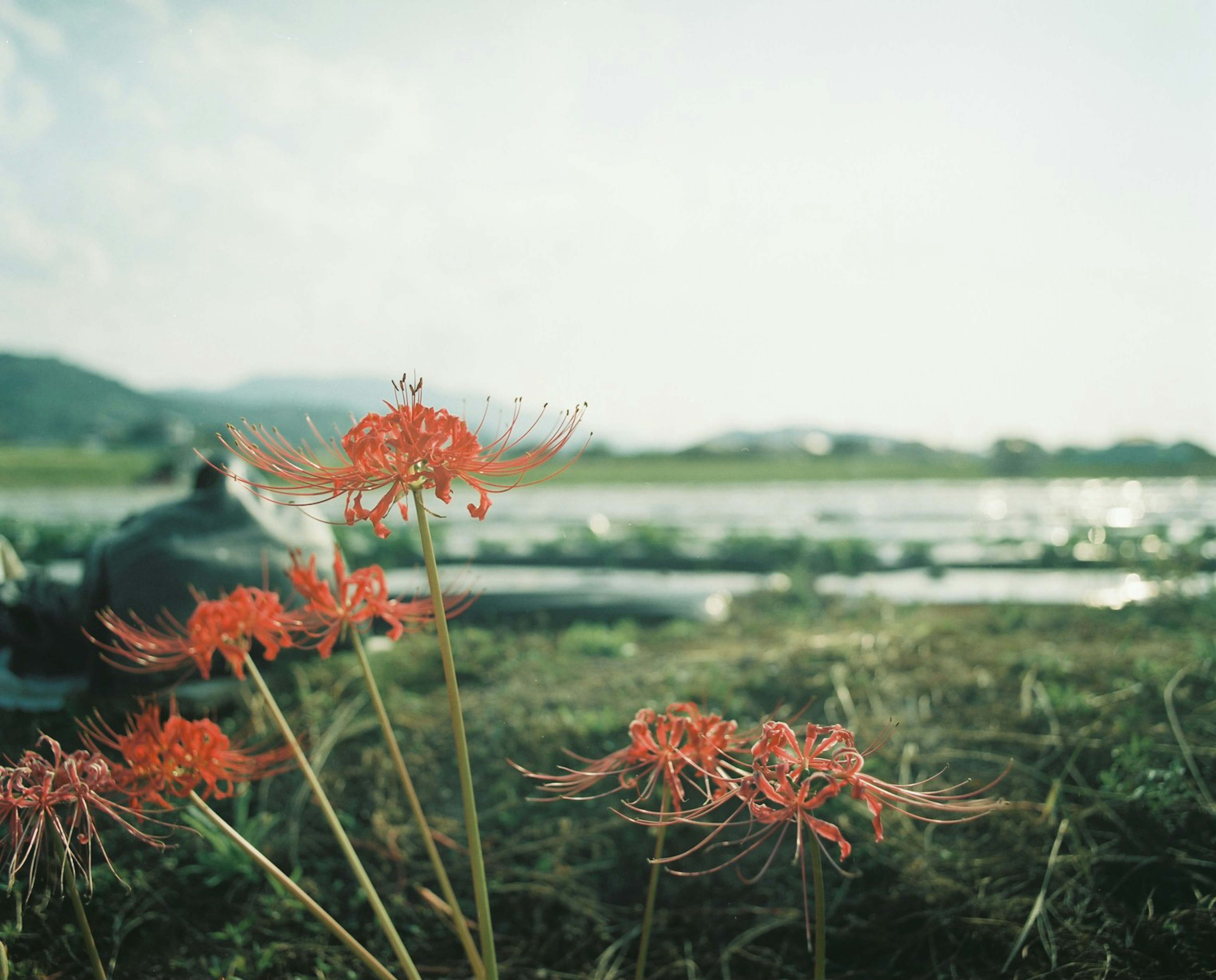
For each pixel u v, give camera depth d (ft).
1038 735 14.39
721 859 12.35
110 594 13.99
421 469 6.30
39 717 14.15
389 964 10.84
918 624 21.39
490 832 13.02
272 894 11.61
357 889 11.91
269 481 15.90
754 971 10.87
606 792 13.64
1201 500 68.18
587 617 23.66
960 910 11.14
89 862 8.07
